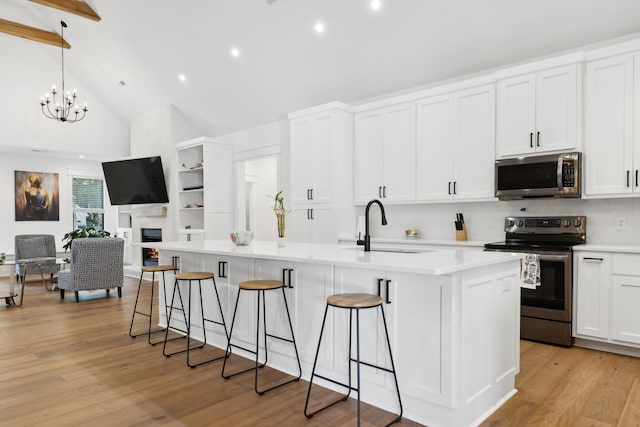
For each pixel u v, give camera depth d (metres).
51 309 4.99
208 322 3.57
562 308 3.36
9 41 7.04
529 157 3.60
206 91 6.21
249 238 3.53
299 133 5.14
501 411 2.27
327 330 2.58
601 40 3.45
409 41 4.12
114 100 7.79
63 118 6.56
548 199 3.85
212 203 6.50
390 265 1.98
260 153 6.26
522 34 3.66
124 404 2.39
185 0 4.80
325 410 2.29
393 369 2.21
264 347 3.04
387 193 4.66
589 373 2.80
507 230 3.99
